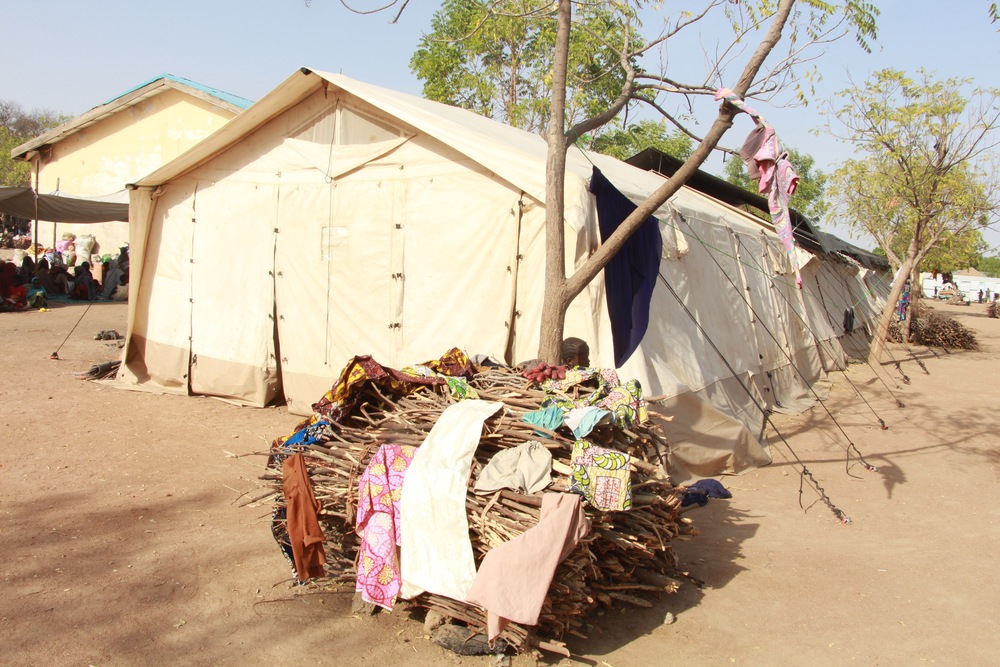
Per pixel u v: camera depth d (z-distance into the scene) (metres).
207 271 9.80
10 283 18.22
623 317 6.89
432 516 3.86
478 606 3.76
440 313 7.87
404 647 3.93
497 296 7.48
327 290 8.76
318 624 4.15
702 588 4.84
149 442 7.61
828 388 13.11
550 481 3.88
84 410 8.80
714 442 7.50
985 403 11.85
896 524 6.20
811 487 7.22
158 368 10.30
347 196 8.60
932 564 5.34
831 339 15.41
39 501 5.80
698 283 8.80
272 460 4.68
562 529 3.61
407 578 3.87
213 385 9.70
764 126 5.04
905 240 22.62
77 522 5.43
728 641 4.16
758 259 11.44
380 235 8.34
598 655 3.95
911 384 13.91
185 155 9.47
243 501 6.02
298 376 9.02
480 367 5.60
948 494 7.06
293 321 9.07
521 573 3.56
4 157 37.59
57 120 48.84
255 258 9.38
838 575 5.11
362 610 4.29
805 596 4.77
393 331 8.21
